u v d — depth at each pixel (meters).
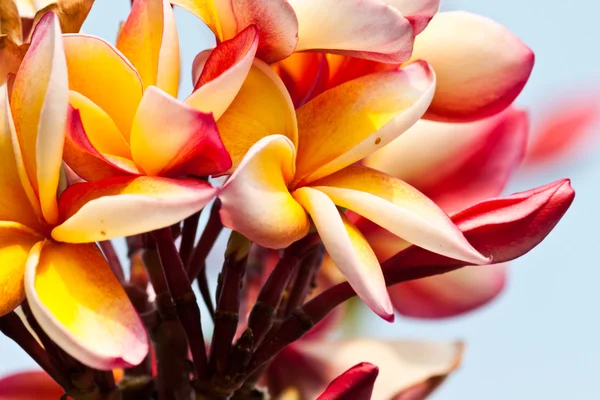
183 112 0.46
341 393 0.49
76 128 0.46
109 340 0.45
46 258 0.47
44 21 0.47
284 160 0.48
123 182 0.47
